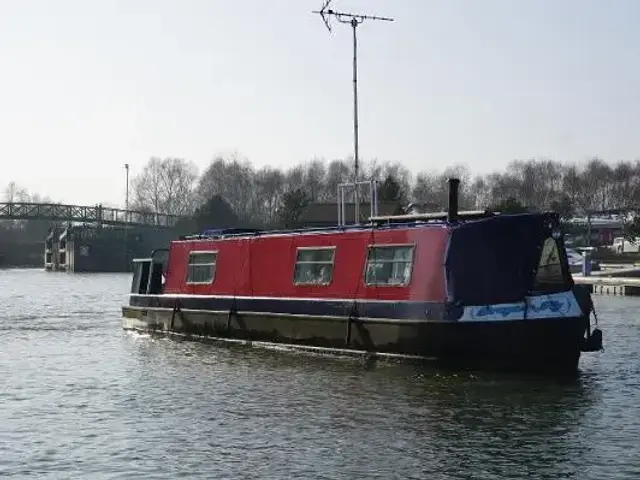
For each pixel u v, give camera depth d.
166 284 32.59
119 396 20.17
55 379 22.69
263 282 28.06
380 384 20.94
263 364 24.48
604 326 35.62
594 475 13.67
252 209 158.25
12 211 140.38
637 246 110.62
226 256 29.84
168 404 19.17
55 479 13.66
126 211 146.88
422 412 18.02
